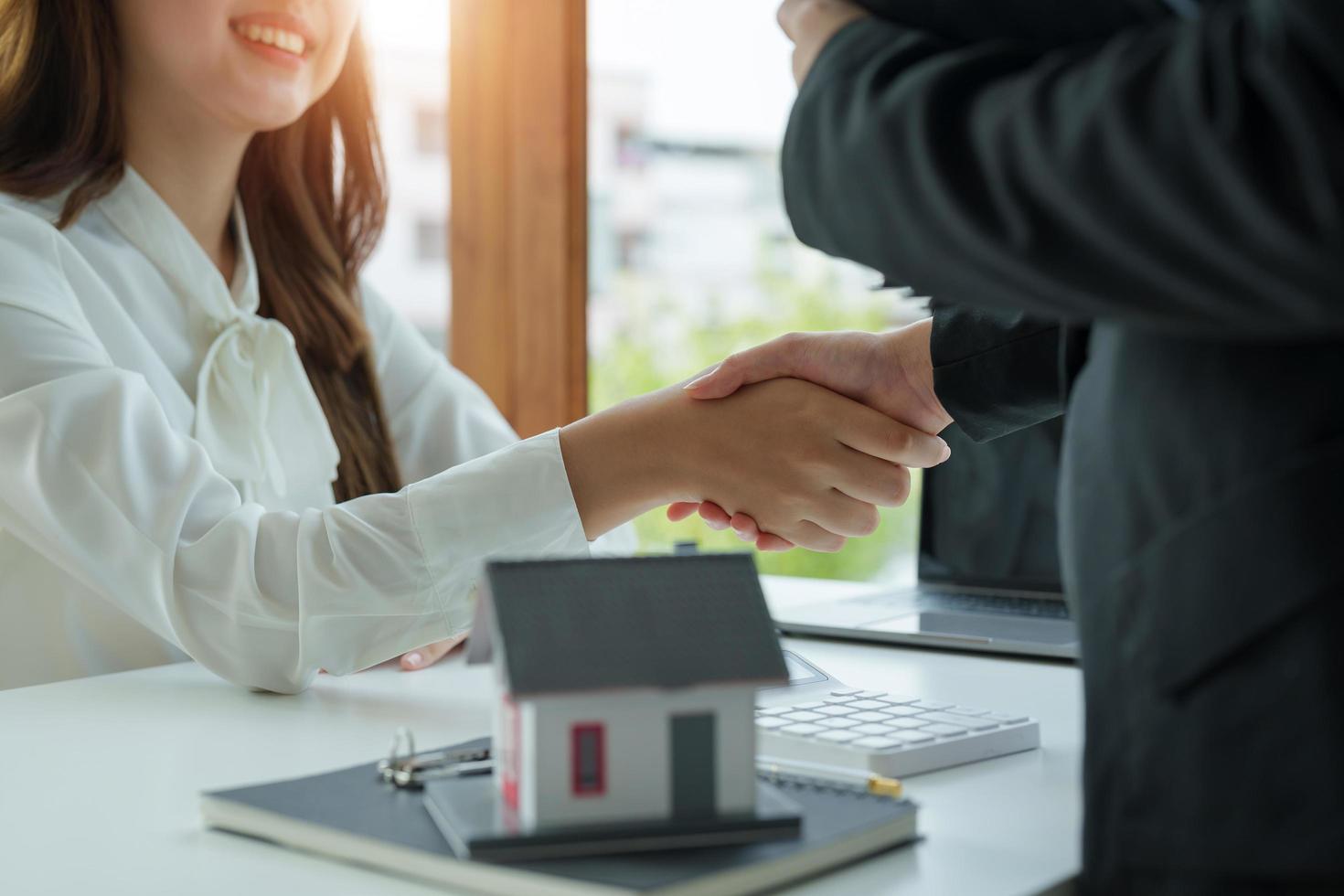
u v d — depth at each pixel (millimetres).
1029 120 369
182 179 1248
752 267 2363
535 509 830
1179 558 399
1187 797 396
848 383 880
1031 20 434
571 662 436
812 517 867
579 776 445
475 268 1922
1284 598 377
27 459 860
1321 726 372
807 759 634
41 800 580
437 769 545
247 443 1139
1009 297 398
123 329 1104
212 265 1208
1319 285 333
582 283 1893
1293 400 386
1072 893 467
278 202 1342
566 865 425
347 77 1396
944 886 452
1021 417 778
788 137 456
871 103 412
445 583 828
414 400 1432
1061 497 472
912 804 508
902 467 876
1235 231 337
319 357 1312
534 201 1878
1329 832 368
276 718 761
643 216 2271
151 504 848
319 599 808
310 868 475
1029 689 847
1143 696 408
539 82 1859
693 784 456
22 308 965
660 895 402
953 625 1056
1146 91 351
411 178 2016
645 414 862
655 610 454
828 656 982
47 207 1146
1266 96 330
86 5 1146
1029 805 565
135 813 558
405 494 840
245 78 1157
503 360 1916
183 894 452
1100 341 459
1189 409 405
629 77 2158
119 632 1166
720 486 857
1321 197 318
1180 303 363
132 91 1203
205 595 827
